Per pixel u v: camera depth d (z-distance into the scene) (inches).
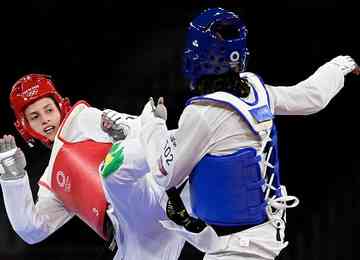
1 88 912.9
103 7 940.0
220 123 340.2
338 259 731.4
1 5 931.3
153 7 940.0
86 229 791.7
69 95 924.0
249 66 885.8
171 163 340.2
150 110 380.2
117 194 387.5
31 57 930.7
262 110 347.6
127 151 376.5
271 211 350.0
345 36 874.1
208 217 350.0
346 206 775.1
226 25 347.3
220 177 339.9
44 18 938.1
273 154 352.5
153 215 398.6
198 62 350.3
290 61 881.5
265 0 892.6
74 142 425.4
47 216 430.6
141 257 415.8
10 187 401.7
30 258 768.3
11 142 399.9
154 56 919.7
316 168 816.3
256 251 345.1
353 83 825.5
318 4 881.5
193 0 937.5
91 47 933.2
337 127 824.9
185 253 733.3
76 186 419.2
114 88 917.8
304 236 752.3
